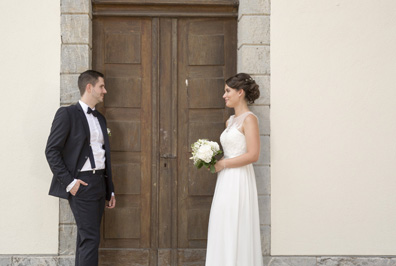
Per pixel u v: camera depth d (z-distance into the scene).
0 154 3.20
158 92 3.46
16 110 3.21
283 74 3.30
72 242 3.20
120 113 3.46
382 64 3.33
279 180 3.28
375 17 3.33
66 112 2.77
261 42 3.29
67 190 2.72
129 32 3.47
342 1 3.32
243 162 2.77
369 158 3.31
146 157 3.46
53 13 3.23
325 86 3.31
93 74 2.93
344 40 3.32
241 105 2.93
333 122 3.31
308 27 3.31
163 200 3.46
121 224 3.44
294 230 3.28
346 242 3.29
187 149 3.48
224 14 3.47
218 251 2.78
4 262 3.17
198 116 3.49
